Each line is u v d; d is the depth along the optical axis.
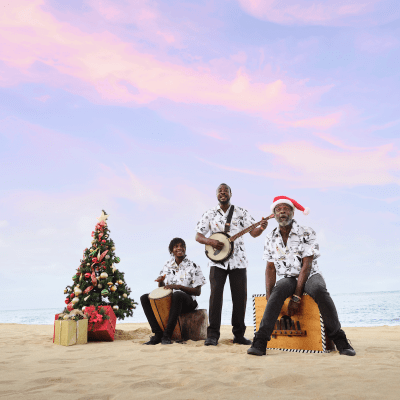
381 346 4.39
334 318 3.83
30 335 6.81
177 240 5.64
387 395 2.19
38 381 2.73
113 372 3.05
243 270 5.02
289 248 4.29
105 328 5.56
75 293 6.14
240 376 2.78
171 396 2.29
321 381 2.56
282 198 4.45
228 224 5.12
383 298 41.72
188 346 4.61
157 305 5.02
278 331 4.24
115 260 6.69
